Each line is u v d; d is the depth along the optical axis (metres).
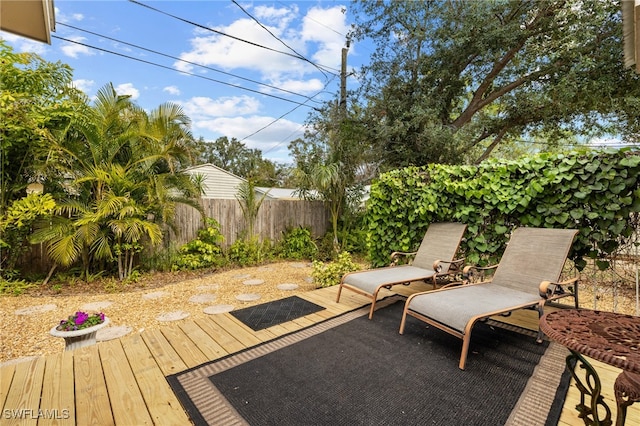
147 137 5.38
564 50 6.45
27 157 4.89
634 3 1.68
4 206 4.71
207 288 5.25
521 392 1.99
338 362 2.37
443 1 7.03
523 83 7.45
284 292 5.02
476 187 3.87
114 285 5.18
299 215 8.55
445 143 6.92
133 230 5.13
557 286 2.81
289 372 2.23
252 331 2.96
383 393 1.99
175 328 3.03
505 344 2.65
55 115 4.87
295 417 1.77
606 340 1.36
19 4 1.65
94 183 5.27
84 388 2.03
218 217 7.24
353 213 8.30
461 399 1.92
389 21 7.46
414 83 7.50
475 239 3.98
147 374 2.20
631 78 6.26
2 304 4.25
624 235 2.98
